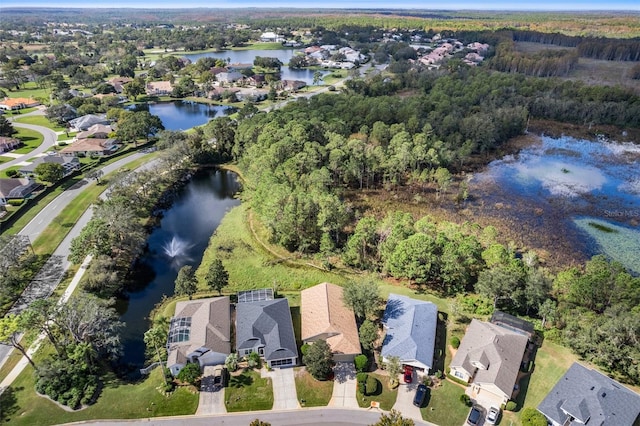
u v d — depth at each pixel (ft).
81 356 169.78
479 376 167.53
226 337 188.96
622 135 477.36
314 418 157.89
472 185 363.56
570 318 193.26
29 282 233.35
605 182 368.07
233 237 288.30
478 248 230.27
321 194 273.95
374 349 187.52
